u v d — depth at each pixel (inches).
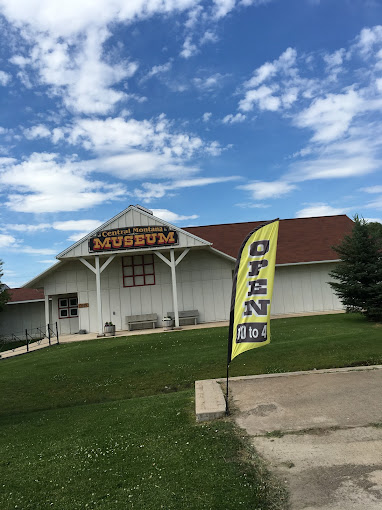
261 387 331.3
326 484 173.0
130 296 860.6
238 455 208.4
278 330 632.4
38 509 174.7
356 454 198.2
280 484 176.4
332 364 413.7
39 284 865.5
